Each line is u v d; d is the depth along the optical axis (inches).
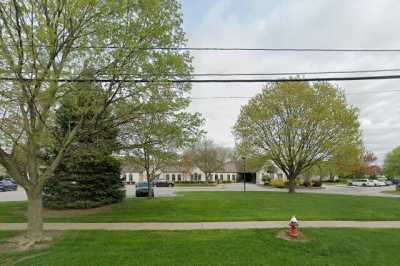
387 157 2736.2
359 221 509.4
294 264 290.2
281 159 1293.1
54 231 418.6
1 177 2143.2
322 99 1176.2
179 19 464.8
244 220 501.0
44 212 633.0
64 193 683.4
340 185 2765.7
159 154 572.4
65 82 367.2
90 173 714.8
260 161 1298.0
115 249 329.7
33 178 376.5
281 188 2069.4
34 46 333.1
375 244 363.6
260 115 1232.2
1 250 328.5
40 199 380.8
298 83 1190.9
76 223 476.7
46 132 386.6
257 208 662.5
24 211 628.4
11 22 339.9
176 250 326.0
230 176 3304.6
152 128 501.4
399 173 2539.4
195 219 507.2
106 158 660.1
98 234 398.6
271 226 452.1
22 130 387.2
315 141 1198.9
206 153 2994.6
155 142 531.8
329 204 775.7
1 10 337.1
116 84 417.4
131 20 409.4
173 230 424.2
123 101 430.0
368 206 737.6
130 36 399.9
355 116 1159.0
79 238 376.5
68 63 370.6
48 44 343.0
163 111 460.1
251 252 321.4
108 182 746.2
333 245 353.7
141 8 409.7
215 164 3041.3
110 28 385.1
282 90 1200.2
